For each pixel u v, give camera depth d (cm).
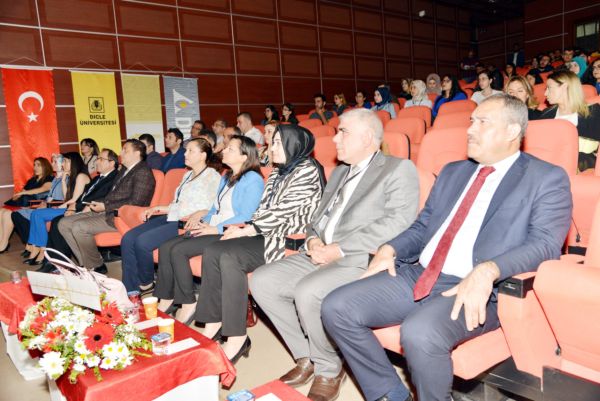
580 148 277
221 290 238
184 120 774
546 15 1134
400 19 1112
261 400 132
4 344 281
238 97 838
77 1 667
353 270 195
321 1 957
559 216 153
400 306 169
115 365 145
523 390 140
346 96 1005
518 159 166
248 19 848
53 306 166
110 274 398
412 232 187
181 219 304
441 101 601
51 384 182
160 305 286
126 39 711
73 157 474
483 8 1252
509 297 137
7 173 623
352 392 195
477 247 161
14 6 619
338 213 215
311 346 193
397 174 201
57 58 652
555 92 286
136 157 380
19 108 626
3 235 512
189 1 776
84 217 391
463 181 181
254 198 274
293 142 251
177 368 155
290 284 208
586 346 126
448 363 143
